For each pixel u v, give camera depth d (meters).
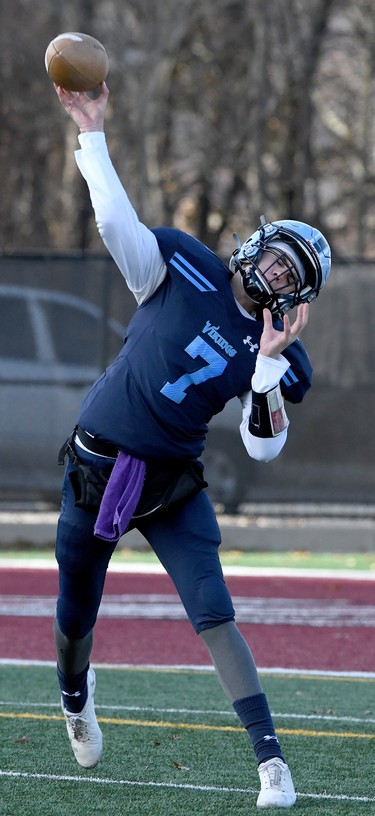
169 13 87.50
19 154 100.38
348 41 100.75
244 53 93.50
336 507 50.81
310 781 19.34
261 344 16.67
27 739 21.70
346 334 50.88
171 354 16.64
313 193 101.00
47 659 30.03
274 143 98.06
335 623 35.56
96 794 18.39
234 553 50.06
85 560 17.33
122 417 16.75
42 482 51.34
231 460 51.03
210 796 18.30
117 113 91.31
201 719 23.81
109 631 33.84
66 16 91.25
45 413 51.38
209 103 95.12
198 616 17.06
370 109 97.00
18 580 42.41
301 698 26.09
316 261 16.78
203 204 104.62
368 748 21.69
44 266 51.66
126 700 25.52
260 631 34.25
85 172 16.66
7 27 95.56
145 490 17.00
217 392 16.88
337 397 50.91
